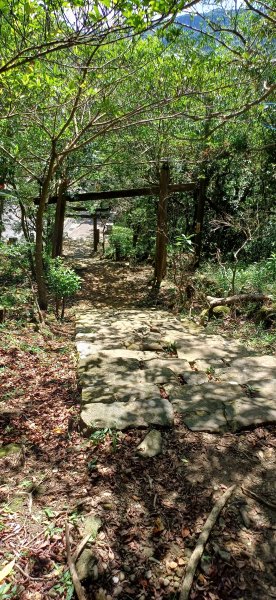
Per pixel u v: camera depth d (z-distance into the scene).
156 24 2.59
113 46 5.56
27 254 10.04
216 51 6.94
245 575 1.89
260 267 8.38
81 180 12.75
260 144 10.51
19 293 8.65
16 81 4.65
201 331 5.91
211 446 2.73
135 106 7.15
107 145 10.65
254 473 2.52
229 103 7.35
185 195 13.26
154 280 10.39
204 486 2.41
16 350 5.04
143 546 2.02
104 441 2.77
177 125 10.24
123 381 3.66
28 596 1.77
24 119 7.75
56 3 2.91
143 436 2.81
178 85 6.08
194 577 1.86
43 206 7.86
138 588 1.82
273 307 6.03
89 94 6.13
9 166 8.74
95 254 17.77
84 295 10.33
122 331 5.99
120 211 17.19
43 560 1.94
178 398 3.32
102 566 1.90
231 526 2.13
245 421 2.95
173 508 2.25
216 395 3.36
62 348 5.29
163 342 5.19
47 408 3.45
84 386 3.56
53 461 2.67
